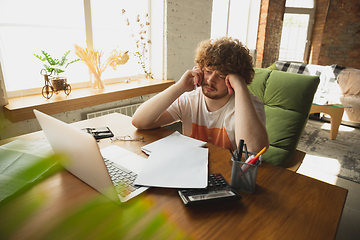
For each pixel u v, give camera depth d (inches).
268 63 212.5
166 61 113.6
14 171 25.7
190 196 24.6
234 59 39.6
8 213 22.4
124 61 88.5
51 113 70.7
